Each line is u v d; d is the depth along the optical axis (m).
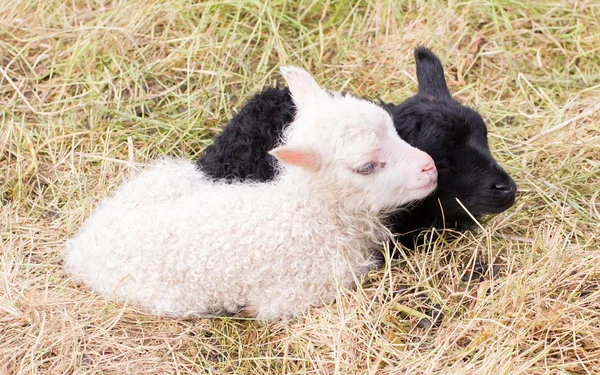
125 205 1.63
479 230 1.67
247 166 1.67
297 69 1.62
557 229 1.65
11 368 1.53
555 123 1.85
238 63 1.97
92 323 1.58
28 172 1.82
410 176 1.55
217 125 1.89
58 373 1.52
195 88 1.95
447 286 1.58
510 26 1.99
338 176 1.56
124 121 1.89
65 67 1.96
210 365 1.54
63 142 1.86
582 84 1.93
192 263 1.56
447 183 1.61
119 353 1.55
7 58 1.98
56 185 1.81
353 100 1.59
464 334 1.51
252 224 1.56
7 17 2.04
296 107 1.63
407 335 1.53
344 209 1.59
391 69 1.99
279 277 1.57
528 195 1.72
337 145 1.54
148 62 1.98
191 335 1.58
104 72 1.95
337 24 2.06
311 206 1.58
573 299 1.54
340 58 2.00
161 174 1.67
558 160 1.78
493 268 1.61
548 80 1.93
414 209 1.64
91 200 1.78
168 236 1.56
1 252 1.70
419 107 1.61
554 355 1.49
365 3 2.08
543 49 1.99
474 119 1.61
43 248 1.72
